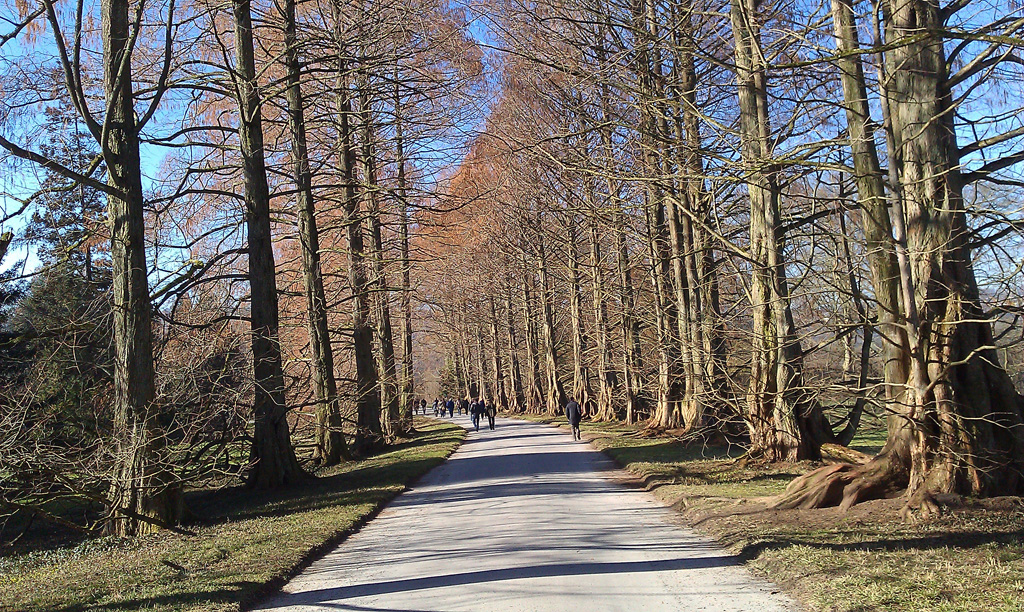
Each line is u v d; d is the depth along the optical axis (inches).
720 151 635.5
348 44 708.0
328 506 581.6
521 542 389.1
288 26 764.0
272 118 900.6
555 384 2064.5
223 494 714.2
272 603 300.4
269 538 438.3
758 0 583.5
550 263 1818.4
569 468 781.9
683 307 937.5
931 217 380.5
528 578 308.2
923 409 378.3
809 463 615.2
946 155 377.4
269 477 733.3
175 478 509.7
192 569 357.1
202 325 623.8
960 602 226.7
